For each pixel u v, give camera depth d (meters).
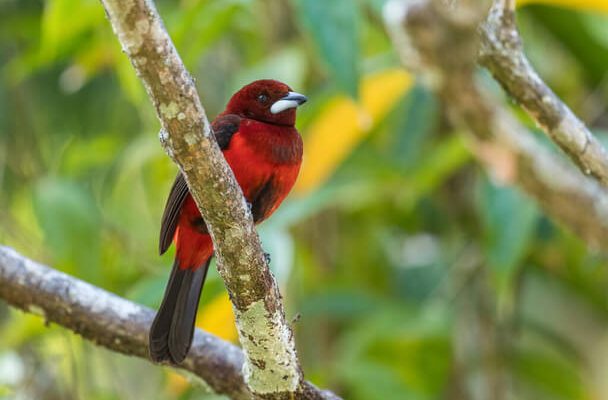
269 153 8.10
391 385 10.91
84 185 12.17
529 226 10.00
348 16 9.00
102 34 10.80
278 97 8.95
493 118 9.34
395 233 13.45
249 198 8.29
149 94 5.72
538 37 12.88
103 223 11.34
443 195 12.84
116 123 12.71
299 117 10.42
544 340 13.53
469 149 10.34
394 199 12.91
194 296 8.04
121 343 8.06
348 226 13.25
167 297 8.02
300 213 10.26
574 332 14.12
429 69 9.02
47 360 11.66
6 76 11.98
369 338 11.31
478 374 12.80
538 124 7.98
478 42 7.94
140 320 8.05
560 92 12.88
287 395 7.14
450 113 9.67
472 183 12.73
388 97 10.77
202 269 8.10
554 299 14.07
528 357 12.78
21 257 8.08
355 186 11.08
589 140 7.89
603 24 11.65
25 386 11.42
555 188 9.52
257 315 6.65
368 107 10.79
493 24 7.79
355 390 11.33
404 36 9.02
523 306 13.71
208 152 5.91
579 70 12.57
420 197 12.98
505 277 10.03
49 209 10.45
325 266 12.66
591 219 9.56
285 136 8.24
